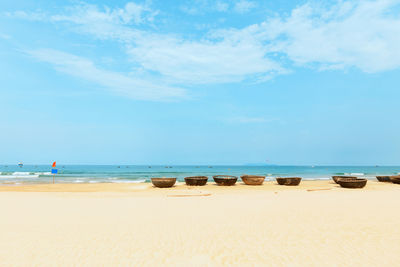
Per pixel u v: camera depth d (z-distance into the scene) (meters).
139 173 65.00
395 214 11.15
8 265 5.44
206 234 7.89
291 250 6.41
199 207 13.21
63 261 5.67
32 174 56.88
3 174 56.41
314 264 5.50
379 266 5.41
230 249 6.48
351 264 5.50
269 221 9.73
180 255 6.05
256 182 28.53
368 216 10.70
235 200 16.05
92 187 26.73
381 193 20.80
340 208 12.79
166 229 8.51
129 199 16.64
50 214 11.30
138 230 8.39
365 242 7.05
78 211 12.05
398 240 7.22
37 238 7.46
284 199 16.59
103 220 9.98
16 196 18.11
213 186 27.30
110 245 6.80
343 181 25.73
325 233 7.96
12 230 8.41
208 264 5.50
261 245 6.79
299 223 9.38
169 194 19.72
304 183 32.66
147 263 5.55
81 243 6.98
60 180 40.50
